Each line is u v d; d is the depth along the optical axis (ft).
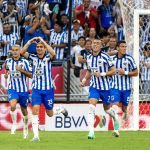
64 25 163.02
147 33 156.76
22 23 165.99
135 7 153.58
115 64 130.41
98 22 167.84
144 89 154.30
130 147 100.83
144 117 152.56
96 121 150.30
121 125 150.71
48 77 114.62
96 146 102.22
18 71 125.49
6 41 159.22
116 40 157.48
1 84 149.07
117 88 128.26
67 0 172.04
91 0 170.30
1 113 148.25
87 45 153.28
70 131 146.61
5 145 103.45
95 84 120.47
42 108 148.97
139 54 153.99
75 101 149.89
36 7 167.12
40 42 114.62
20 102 127.03
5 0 167.53
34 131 112.16
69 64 148.25
